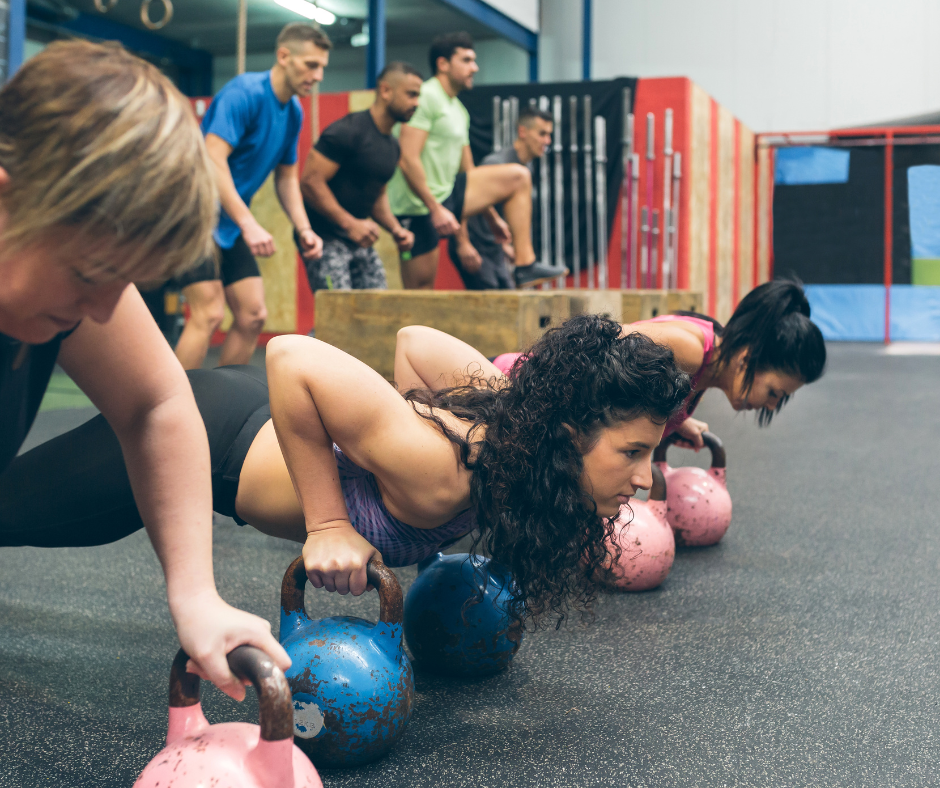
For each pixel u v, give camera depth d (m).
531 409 1.05
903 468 3.27
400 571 2.02
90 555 2.08
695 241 7.09
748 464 3.36
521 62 10.99
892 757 1.13
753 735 1.19
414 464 1.09
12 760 1.12
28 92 0.53
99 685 1.35
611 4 10.41
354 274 3.64
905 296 9.91
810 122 10.06
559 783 1.06
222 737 0.83
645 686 1.35
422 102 3.88
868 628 1.62
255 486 1.31
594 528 1.11
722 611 1.71
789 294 1.77
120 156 0.52
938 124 9.66
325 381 1.07
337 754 1.07
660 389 1.04
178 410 0.87
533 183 6.59
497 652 1.36
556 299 2.86
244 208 2.74
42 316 0.59
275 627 1.60
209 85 11.95
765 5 10.05
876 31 9.79
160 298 4.45
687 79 6.57
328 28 10.55
